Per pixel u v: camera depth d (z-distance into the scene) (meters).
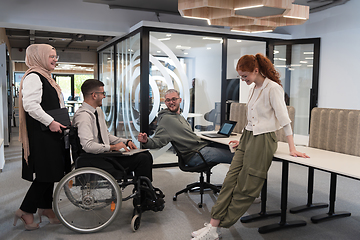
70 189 2.36
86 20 5.22
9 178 4.02
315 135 2.83
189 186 3.34
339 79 5.18
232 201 2.19
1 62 6.16
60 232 2.43
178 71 4.96
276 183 3.91
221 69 5.26
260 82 2.23
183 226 2.57
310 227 2.57
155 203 2.58
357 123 2.45
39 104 2.28
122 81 6.04
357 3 4.83
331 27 5.27
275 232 2.47
